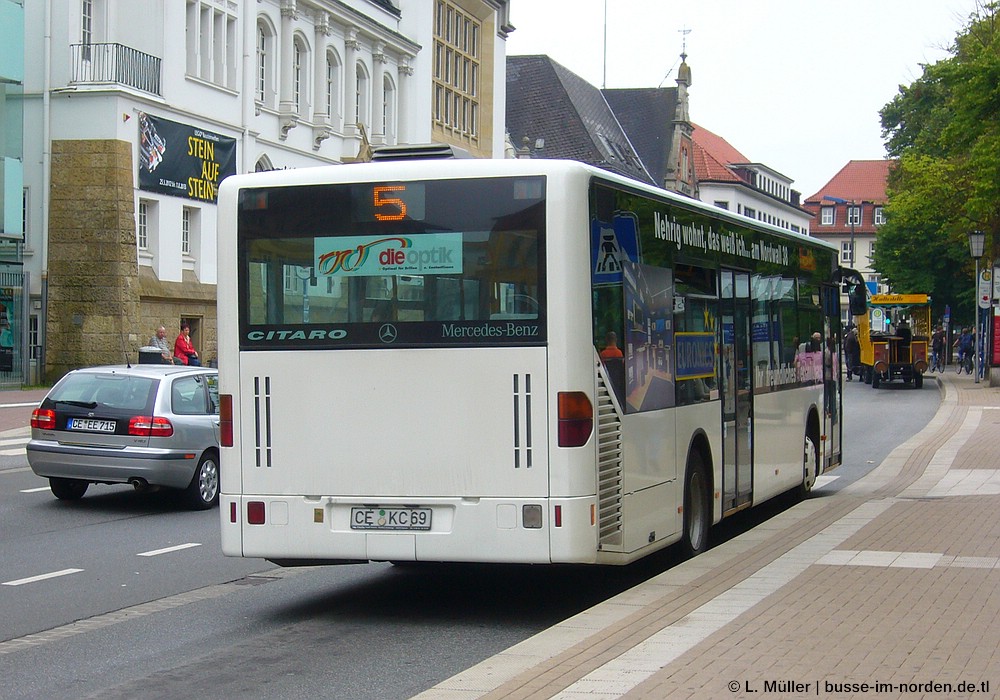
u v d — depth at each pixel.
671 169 88.75
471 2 64.69
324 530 9.23
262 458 9.38
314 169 9.39
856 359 55.31
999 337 45.44
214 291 40.94
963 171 45.91
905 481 18.27
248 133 42.72
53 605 10.16
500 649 8.52
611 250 9.34
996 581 9.46
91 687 7.52
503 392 8.91
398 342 9.12
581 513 8.80
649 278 10.12
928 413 35.16
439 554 9.00
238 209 9.48
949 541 11.65
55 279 36.75
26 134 36.97
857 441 26.84
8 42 35.84
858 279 18.02
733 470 12.43
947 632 7.62
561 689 6.33
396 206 9.16
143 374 16.11
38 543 13.41
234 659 8.23
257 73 44.12
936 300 71.75
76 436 15.80
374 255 9.20
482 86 67.44
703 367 11.52
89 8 37.53
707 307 11.70
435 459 9.02
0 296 36.09
